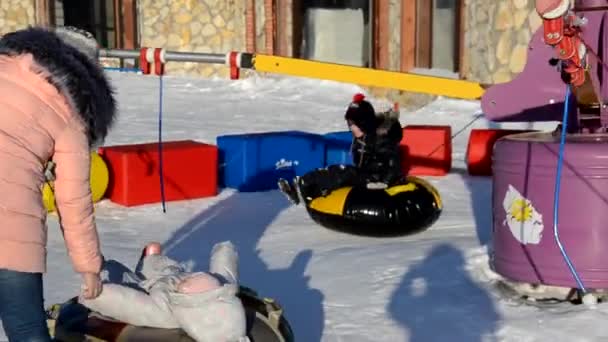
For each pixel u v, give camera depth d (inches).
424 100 633.0
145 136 514.6
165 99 677.9
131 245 269.9
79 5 835.4
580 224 196.7
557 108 223.0
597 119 216.1
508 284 215.5
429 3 661.9
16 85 136.5
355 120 289.7
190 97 689.6
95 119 141.9
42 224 138.6
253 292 163.3
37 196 137.7
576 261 198.2
